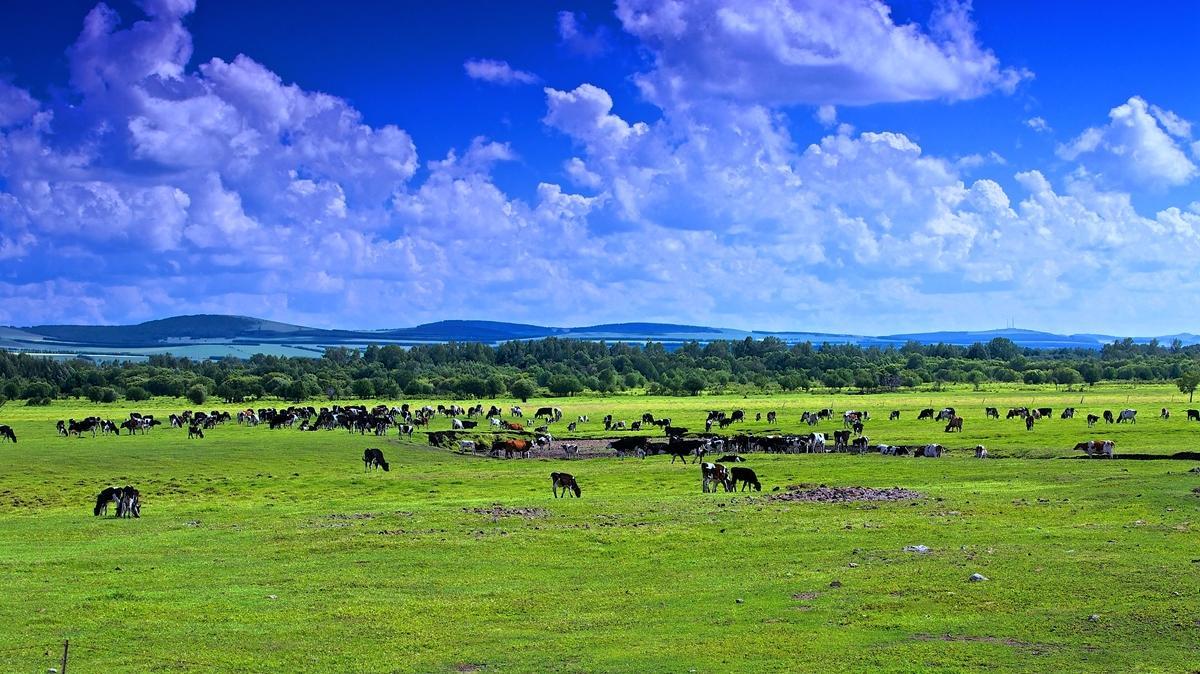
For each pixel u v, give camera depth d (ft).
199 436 314.35
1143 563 97.35
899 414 414.00
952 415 389.19
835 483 188.75
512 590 97.40
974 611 83.76
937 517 131.54
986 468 207.41
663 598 92.73
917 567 100.17
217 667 74.02
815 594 91.81
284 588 98.84
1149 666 68.28
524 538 122.62
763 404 539.29
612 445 295.28
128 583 101.09
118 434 326.03
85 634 82.58
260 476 219.20
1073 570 95.71
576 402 597.93
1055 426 329.72
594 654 75.82
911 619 82.23
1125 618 79.41
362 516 144.66
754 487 183.52
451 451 294.87
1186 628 76.18
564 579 101.81
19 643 79.87
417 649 78.28
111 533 134.10
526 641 79.77
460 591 97.35
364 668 73.67
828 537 118.21
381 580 101.91
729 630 81.15
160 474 220.84
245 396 645.10
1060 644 74.08
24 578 103.55
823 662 71.87
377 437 319.68
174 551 118.32
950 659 71.51
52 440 299.58
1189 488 149.38
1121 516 128.77
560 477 173.99
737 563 106.42
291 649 78.54
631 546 116.67
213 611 89.81
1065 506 138.92
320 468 239.09
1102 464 208.74
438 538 123.34
